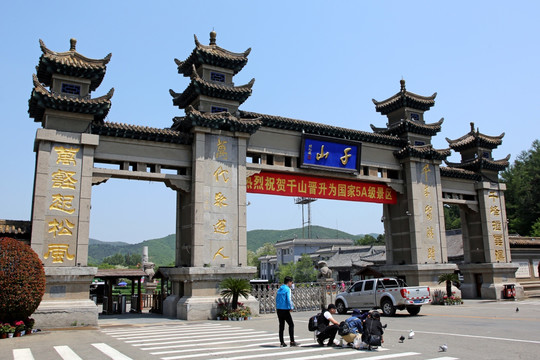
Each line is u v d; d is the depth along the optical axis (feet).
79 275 60.70
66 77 66.33
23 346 41.42
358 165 91.56
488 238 109.60
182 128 78.59
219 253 72.95
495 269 107.45
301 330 53.06
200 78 75.61
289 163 88.12
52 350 38.83
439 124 103.24
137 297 91.86
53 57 65.21
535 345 39.81
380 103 107.45
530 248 121.90
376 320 38.93
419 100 102.94
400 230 100.32
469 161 115.85
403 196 100.07
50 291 59.52
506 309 79.71
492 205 112.88
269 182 85.05
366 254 215.72
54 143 63.77
